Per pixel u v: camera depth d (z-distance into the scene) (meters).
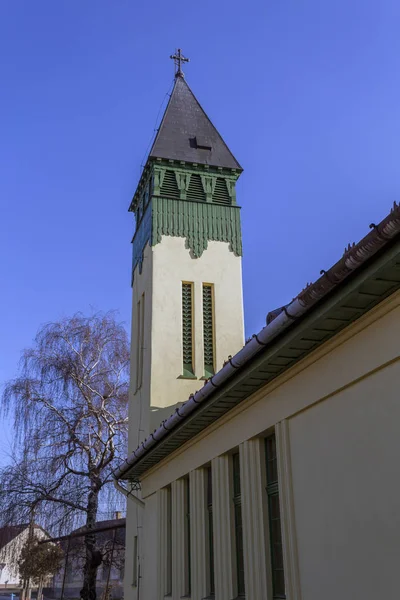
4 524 25.95
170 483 16.33
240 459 11.69
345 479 8.38
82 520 26.67
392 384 7.64
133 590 19.75
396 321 7.53
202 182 23.59
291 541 9.41
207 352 21.53
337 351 8.71
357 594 7.86
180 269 22.08
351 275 7.05
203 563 13.36
